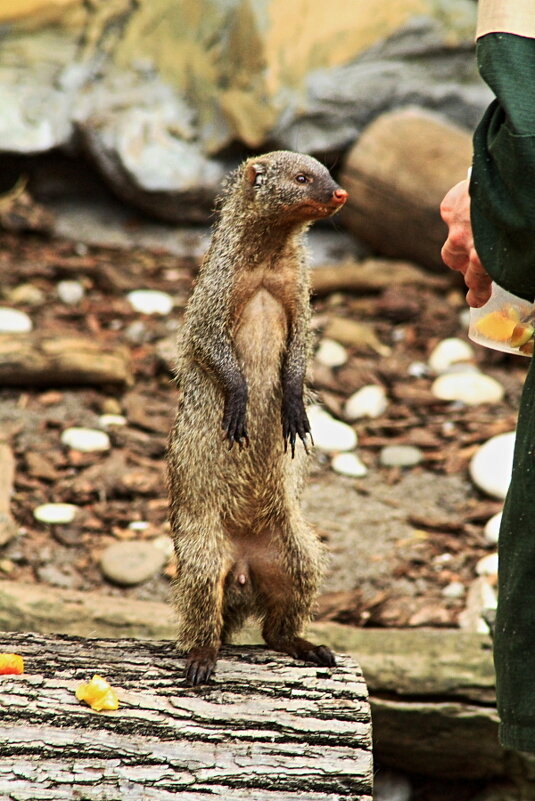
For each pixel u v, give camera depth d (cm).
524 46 475
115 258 1600
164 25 1686
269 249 720
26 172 1686
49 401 1220
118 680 631
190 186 1631
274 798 576
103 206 1711
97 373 1238
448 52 1650
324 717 612
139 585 950
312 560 729
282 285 727
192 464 730
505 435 1146
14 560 968
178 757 586
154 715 605
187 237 1664
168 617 834
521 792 789
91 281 1513
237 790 577
